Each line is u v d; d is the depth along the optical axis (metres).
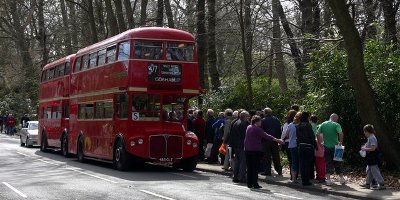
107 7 34.94
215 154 22.38
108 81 21.77
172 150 20.11
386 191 14.49
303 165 15.64
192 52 20.81
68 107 27.95
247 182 15.61
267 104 26.31
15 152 31.09
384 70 18.91
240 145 16.91
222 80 31.81
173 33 20.59
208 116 22.84
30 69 60.97
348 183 16.11
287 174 18.64
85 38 47.59
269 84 28.17
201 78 30.23
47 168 21.50
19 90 63.69
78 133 25.41
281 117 25.19
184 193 14.11
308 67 21.11
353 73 17.77
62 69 29.36
